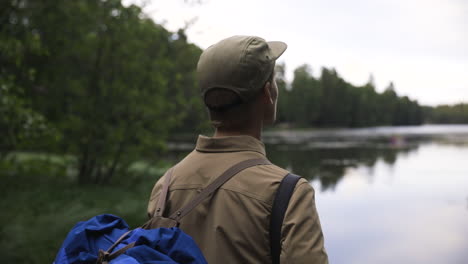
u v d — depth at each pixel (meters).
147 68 11.62
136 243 0.90
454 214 7.94
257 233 0.95
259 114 1.10
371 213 8.08
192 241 0.91
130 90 11.30
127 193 10.12
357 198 9.76
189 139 35.94
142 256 0.84
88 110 11.18
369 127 117.50
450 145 32.91
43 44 10.23
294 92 101.56
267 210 0.95
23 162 4.88
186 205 1.03
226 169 1.04
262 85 1.05
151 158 12.59
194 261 0.87
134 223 6.94
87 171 11.77
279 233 0.93
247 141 1.06
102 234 0.98
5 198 8.45
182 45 12.12
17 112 3.97
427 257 5.47
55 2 10.19
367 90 127.38
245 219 0.96
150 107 11.50
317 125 102.44
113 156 11.56
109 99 11.23
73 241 0.94
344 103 105.75
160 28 11.88
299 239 0.89
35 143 4.43
